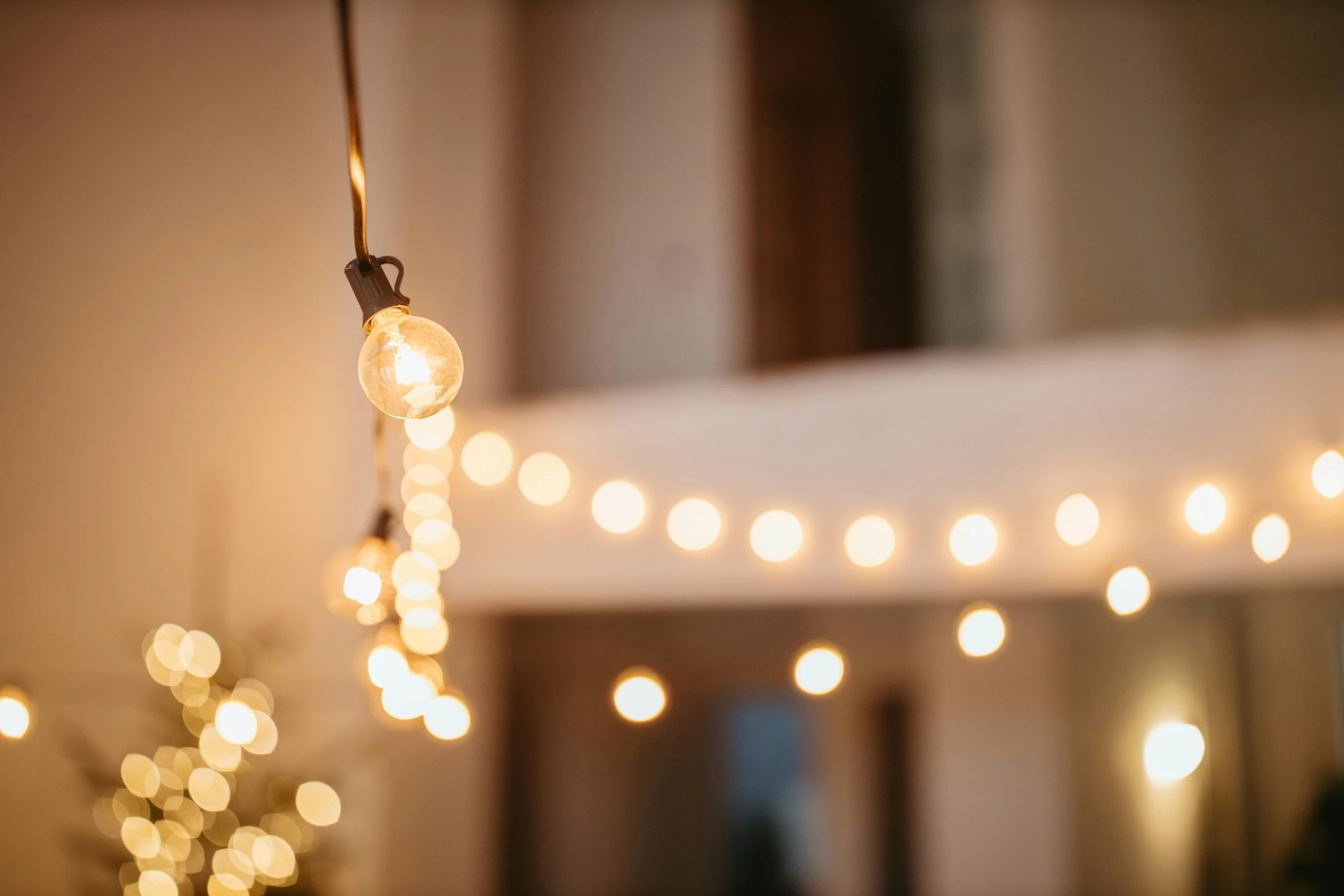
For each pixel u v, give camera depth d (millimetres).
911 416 2668
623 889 3830
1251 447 2227
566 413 3170
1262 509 2195
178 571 3574
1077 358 2479
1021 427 2512
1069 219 3619
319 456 3461
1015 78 3652
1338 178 4082
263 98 3805
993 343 3730
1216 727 2838
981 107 3891
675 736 3863
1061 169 3635
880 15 4672
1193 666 2914
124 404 3744
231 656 2703
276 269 3664
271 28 3830
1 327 3840
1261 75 4227
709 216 4234
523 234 4512
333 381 3486
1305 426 2180
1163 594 2918
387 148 3568
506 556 3152
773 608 3705
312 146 3693
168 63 3928
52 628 3629
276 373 3586
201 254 3779
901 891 3396
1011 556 2475
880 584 2645
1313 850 2594
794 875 3721
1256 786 2766
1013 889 3111
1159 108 4004
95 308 3836
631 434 3047
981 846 3189
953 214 3902
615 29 4551
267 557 3475
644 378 4223
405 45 3686
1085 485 2408
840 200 4516
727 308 4133
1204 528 1891
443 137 3818
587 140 4512
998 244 3650
